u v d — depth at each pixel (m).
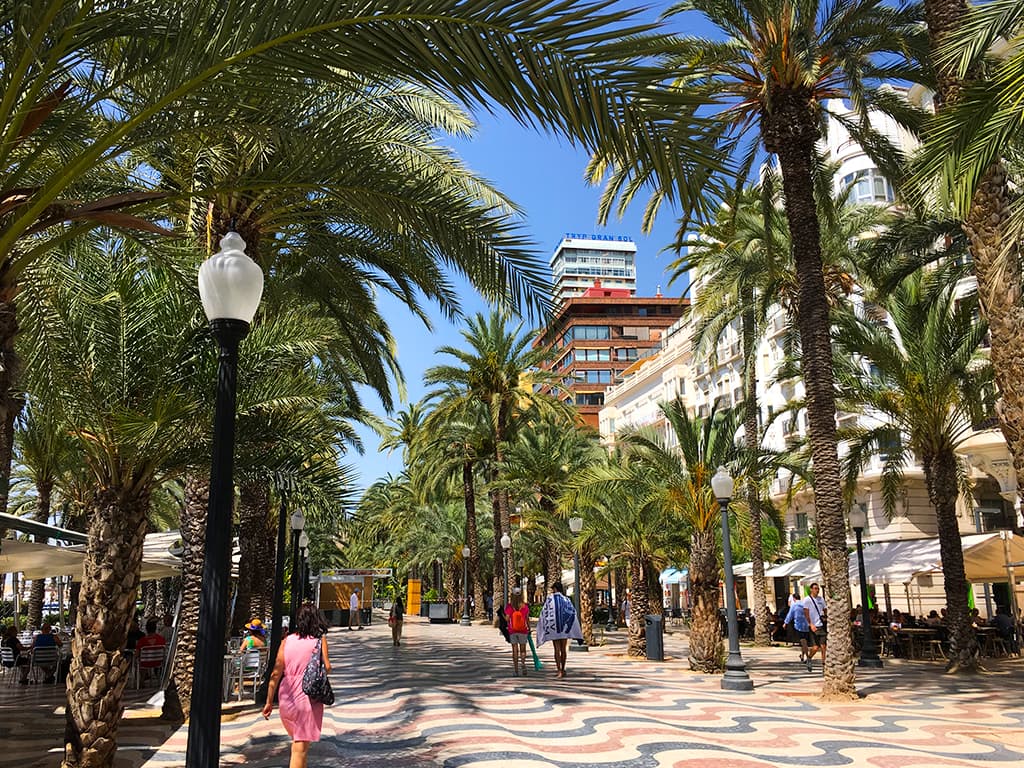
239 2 4.17
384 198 7.46
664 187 3.58
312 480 8.98
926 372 18.33
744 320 25.16
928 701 12.43
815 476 13.61
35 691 16.44
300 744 6.41
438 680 15.23
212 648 4.25
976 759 7.93
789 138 14.30
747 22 13.95
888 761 7.82
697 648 17.27
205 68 4.72
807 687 14.49
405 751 8.38
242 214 11.08
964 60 6.58
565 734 9.19
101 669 7.12
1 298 5.43
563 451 32.69
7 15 4.80
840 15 14.20
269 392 8.46
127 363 7.60
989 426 26.23
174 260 8.46
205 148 9.62
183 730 10.96
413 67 3.89
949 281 18.38
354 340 16.89
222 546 4.41
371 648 25.58
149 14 5.25
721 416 18.38
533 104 3.55
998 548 22.30
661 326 104.81
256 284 4.89
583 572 26.95
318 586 46.16
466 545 48.12
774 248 20.30
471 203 7.83
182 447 7.89
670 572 41.88
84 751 6.98
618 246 167.25
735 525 28.62
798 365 25.25
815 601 18.14
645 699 12.41
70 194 9.29
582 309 104.25
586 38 3.40
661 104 3.47
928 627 22.36
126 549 7.41
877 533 36.41
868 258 18.05
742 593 49.41
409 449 48.44
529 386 36.09
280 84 4.75
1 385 5.41
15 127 5.16
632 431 18.97
